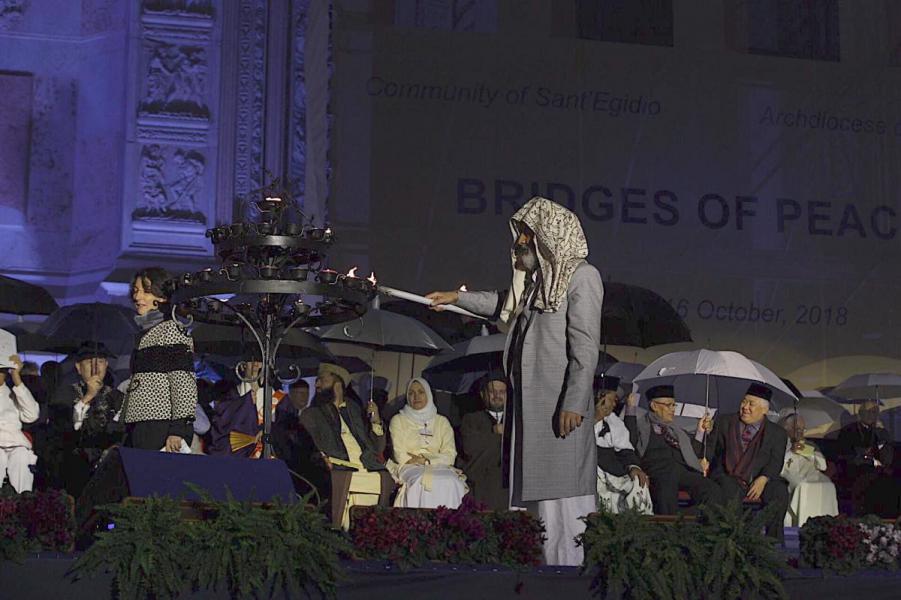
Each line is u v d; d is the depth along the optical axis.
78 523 11.52
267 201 13.53
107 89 29.23
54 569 10.40
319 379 20.81
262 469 11.52
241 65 28.50
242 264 12.96
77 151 29.17
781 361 31.17
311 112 28.70
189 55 28.44
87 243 28.77
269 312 13.31
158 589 10.32
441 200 29.86
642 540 11.41
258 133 28.31
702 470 20.55
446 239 29.75
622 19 31.48
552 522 12.16
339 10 29.84
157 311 14.45
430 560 11.48
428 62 30.19
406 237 29.56
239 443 19.73
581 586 11.42
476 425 20.84
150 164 27.89
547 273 12.19
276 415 20.94
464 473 20.88
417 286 29.48
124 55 29.05
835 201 31.94
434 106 30.09
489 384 20.97
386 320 22.69
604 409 20.33
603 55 31.20
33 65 29.36
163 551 10.34
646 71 31.42
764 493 20.19
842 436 28.06
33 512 10.77
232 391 22.36
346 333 22.28
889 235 32.06
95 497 11.49
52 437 18.94
